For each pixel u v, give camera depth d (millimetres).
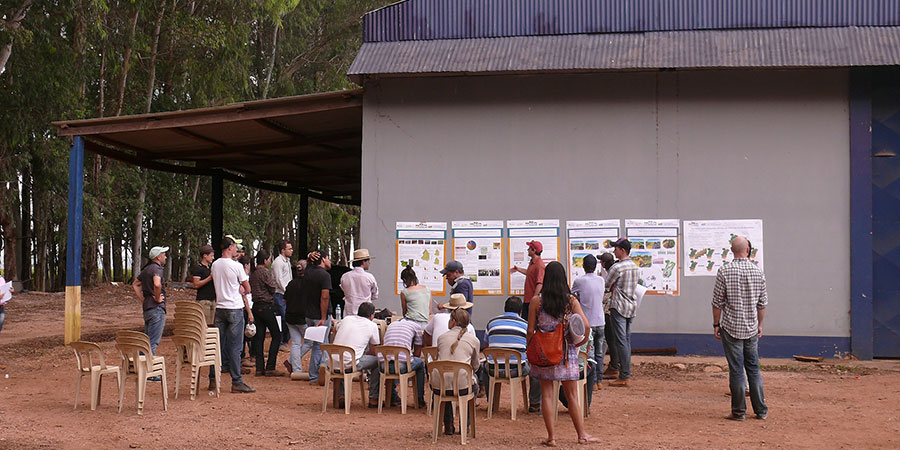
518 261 12242
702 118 11992
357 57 12422
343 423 7414
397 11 12750
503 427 7258
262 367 10531
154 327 9711
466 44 12445
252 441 6609
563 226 12195
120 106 27344
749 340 7547
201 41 27203
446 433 6934
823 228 11719
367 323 8289
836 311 11641
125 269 36781
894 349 11523
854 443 6543
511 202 12328
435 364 6602
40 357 12352
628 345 9656
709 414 7871
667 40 11930
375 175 12625
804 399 8703
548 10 12438
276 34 34344
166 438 6703
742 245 7609
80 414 7742
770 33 11766
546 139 12305
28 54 23625
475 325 12258
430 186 12500
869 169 11633
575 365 6453
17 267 29406
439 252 12414
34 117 24781
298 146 16281
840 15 11719
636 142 12117
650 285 11977
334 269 17781
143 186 30281
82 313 20969
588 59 11789
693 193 11969
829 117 11773
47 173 26172
